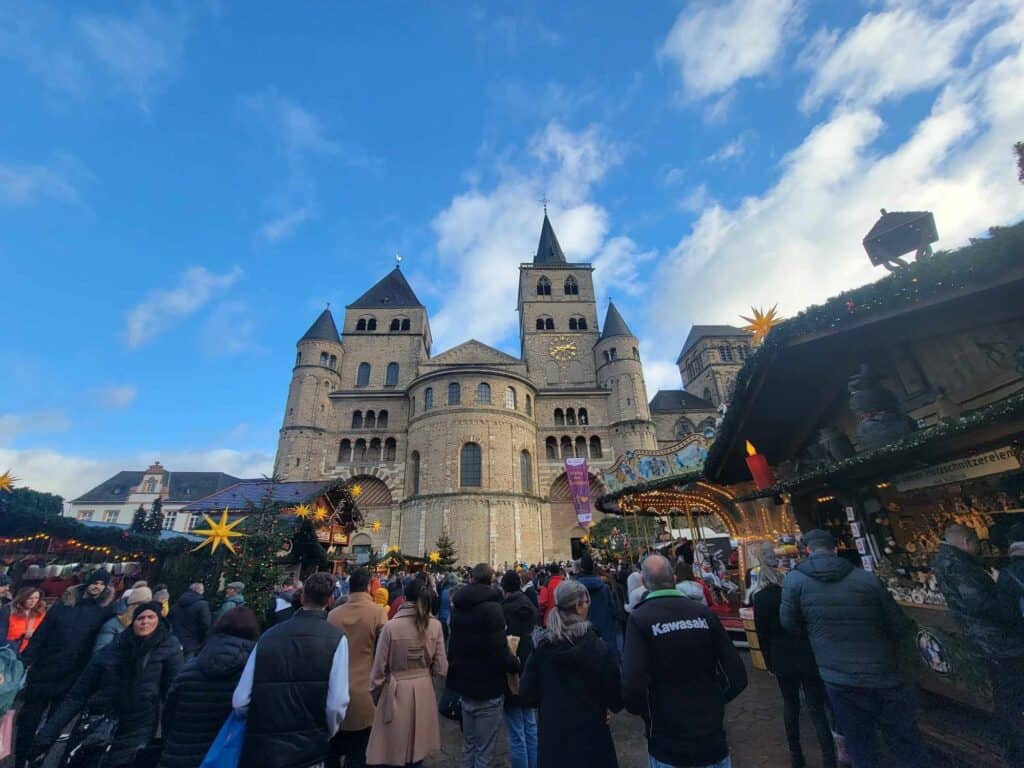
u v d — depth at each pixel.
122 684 4.69
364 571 5.50
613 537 27.23
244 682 3.38
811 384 6.61
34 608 7.51
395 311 55.09
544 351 53.34
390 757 4.30
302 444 42.78
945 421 4.26
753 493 7.65
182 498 61.84
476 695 4.72
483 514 36.44
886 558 5.68
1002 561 4.36
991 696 3.89
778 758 5.52
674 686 3.22
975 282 3.76
